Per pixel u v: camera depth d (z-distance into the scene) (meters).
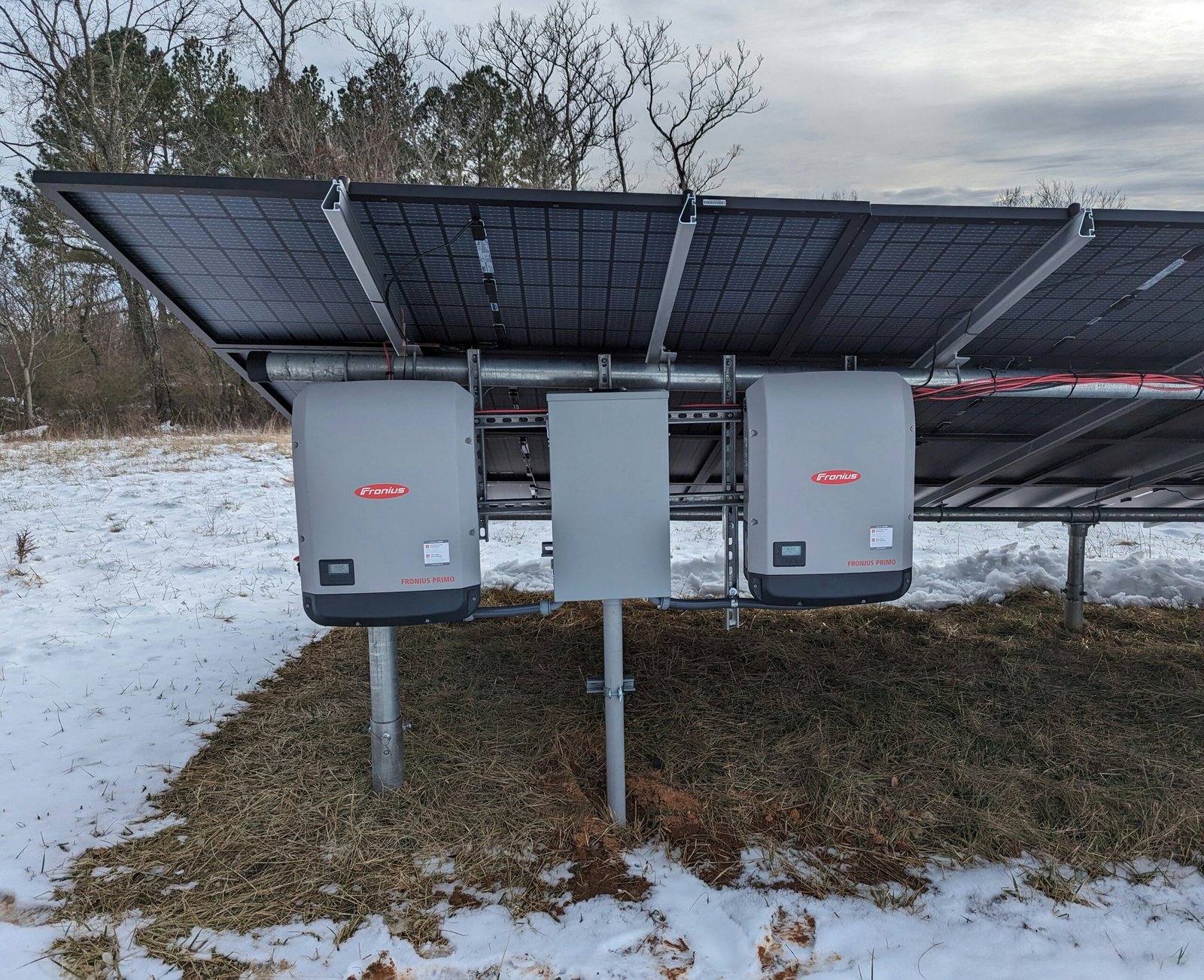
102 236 2.65
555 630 5.09
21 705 3.90
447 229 2.63
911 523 2.79
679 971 2.16
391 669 3.00
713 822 2.88
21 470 11.41
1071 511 4.82
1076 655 4.59
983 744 3.47
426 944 2.27
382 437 2.55
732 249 2.77
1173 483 4.84
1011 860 2.66
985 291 3.02
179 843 2.76
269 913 2.40
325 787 3.11
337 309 3.10
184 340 21.94
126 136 19.36
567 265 2.83
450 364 3.15
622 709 2.81
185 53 19.92
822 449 2.70
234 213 2.55
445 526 2.60
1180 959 2.19
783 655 4.57
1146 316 3.23
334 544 2.57
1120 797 3.01
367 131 19.80
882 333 3.33
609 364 3.15
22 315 20.56
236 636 4.99
